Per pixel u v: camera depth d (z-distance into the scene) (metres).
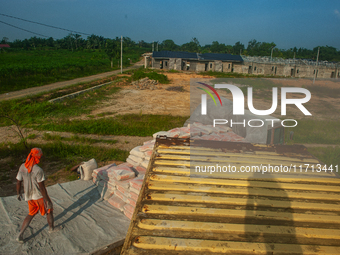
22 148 8.11
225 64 43.16
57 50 87.06
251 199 2.79
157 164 3.71
